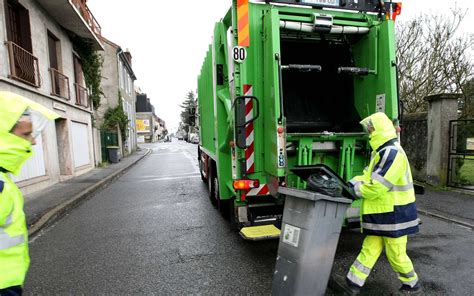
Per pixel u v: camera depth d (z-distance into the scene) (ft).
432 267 11.80
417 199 21.43
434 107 24.47
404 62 39.40
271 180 11.99
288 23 12.30
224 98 15.12
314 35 13.96
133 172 46.60
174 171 45.14
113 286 11.27
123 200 26.37
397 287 10.37
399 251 9.37
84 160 44.93
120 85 82.28
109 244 15.66
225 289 10.71
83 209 23.68
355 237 14.93
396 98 12.31
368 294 9.95
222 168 16.21
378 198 9.27
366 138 12.80
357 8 13.20
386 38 12.47
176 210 21.89
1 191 6.00
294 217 8.75
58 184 33.47
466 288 10.27
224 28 14.62
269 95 11.75
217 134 16.10
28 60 30.12
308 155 12.28
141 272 12.30
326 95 16.40
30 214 20.92
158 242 15.60
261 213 13.29
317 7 12.73
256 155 12.80
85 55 48.06
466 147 22.81
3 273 6.23
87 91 48.01
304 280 8.52
